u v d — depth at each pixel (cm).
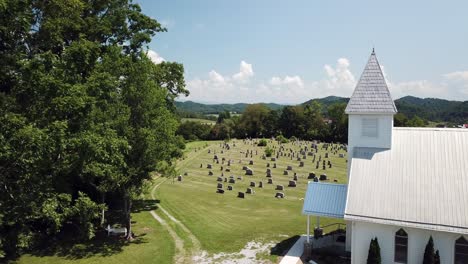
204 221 3678
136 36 3922
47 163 2469
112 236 3272
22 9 2233
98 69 2967
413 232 2281
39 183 2425
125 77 3030
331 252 2702
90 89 2681
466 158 2455
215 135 15238
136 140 2894
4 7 2017
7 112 2173
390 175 2509
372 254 2305
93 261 2738
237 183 5681
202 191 5172
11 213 2338
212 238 3144
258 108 15738
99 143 2509
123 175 2883
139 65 2970
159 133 3027
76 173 3081
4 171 2261
